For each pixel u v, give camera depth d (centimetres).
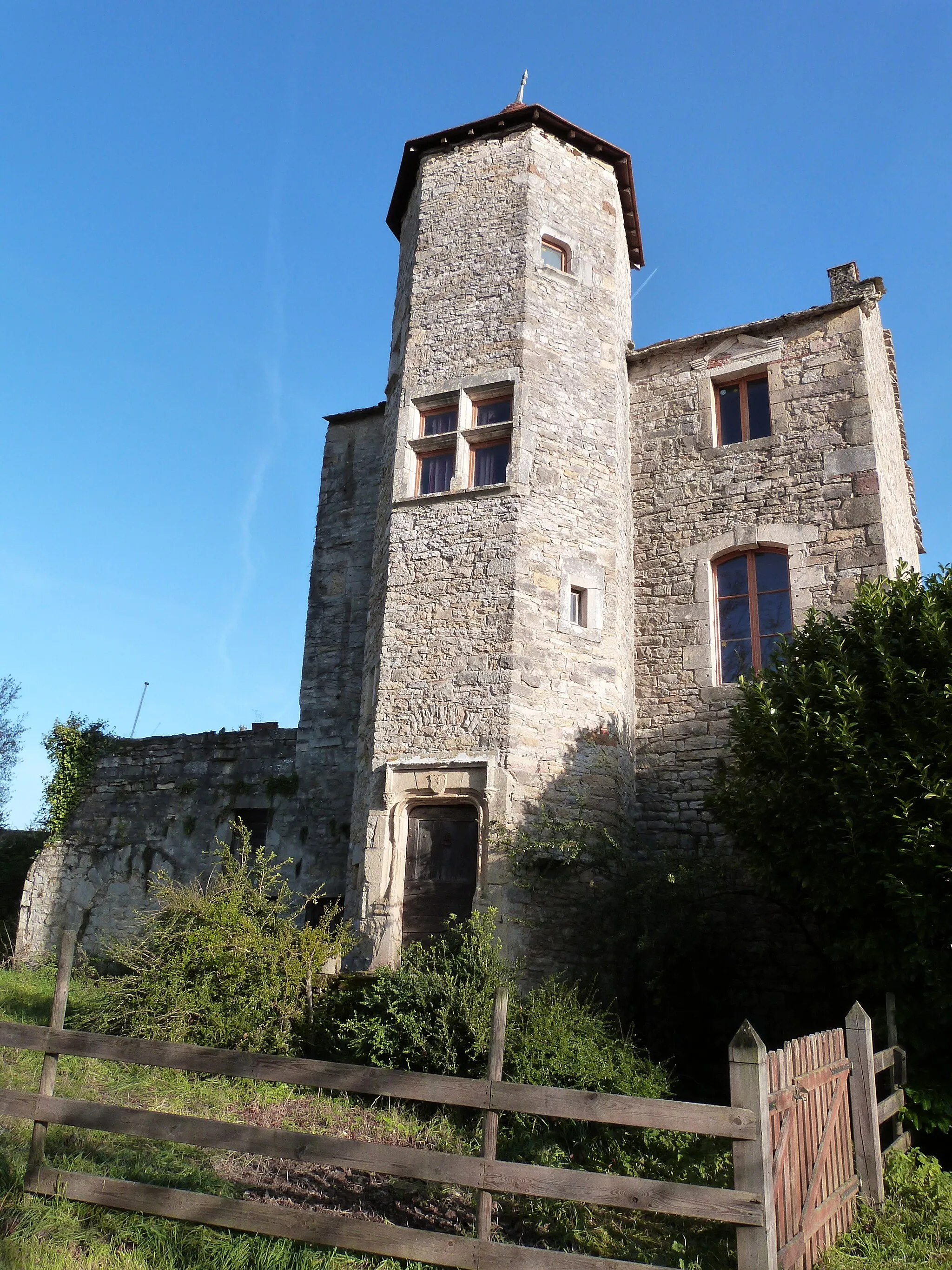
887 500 1091
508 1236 491
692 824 1041
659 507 1181
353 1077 426
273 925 854
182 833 1398
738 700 1052
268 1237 429
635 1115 383
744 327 1176
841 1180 501
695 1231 497
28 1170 470
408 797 969
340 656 1360
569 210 1211
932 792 627
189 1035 777
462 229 1200
